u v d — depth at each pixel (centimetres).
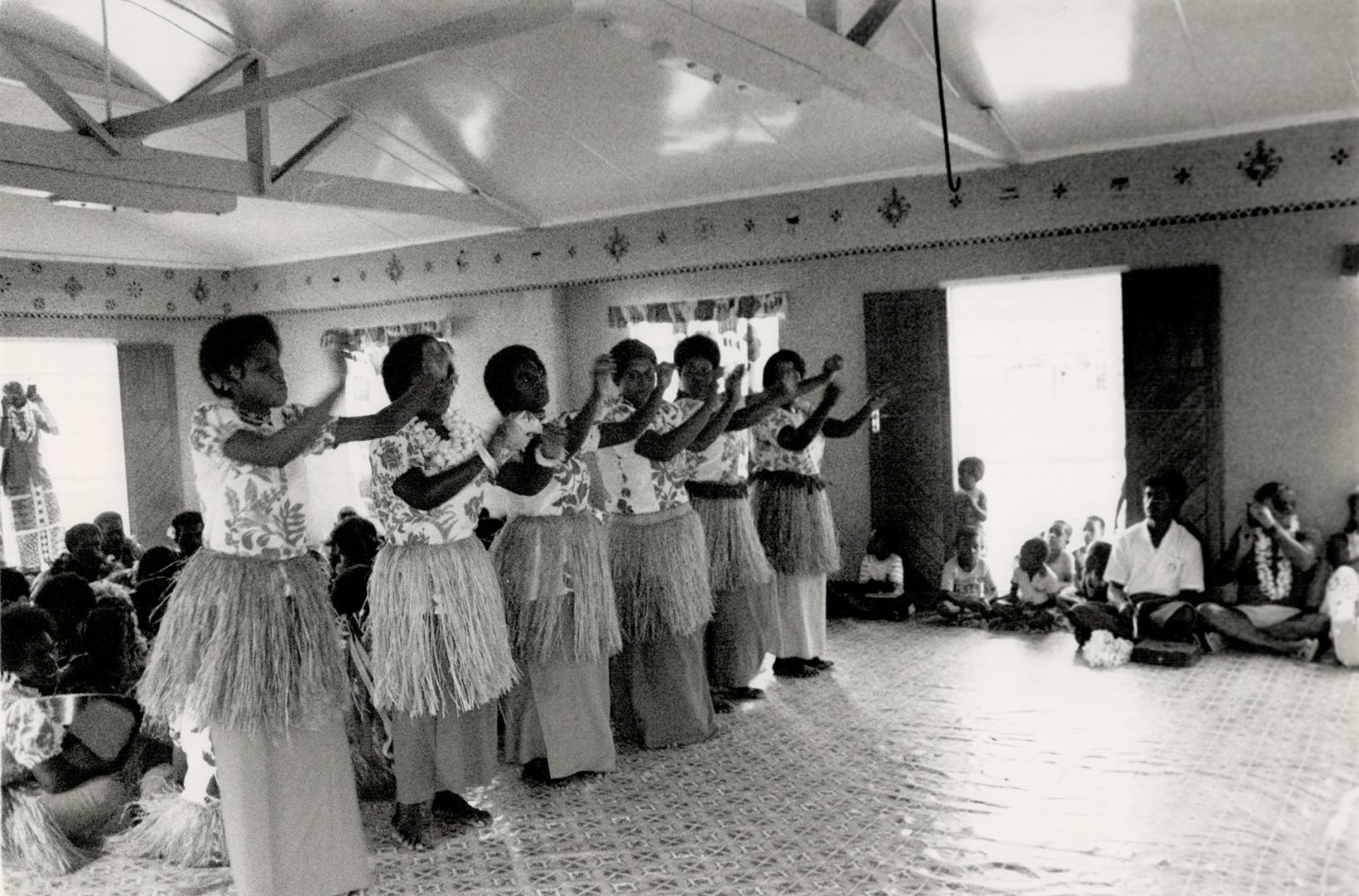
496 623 355
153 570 504
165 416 1015
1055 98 579
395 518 345
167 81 698
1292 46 514
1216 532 602
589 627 391
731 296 768
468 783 362
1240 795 363
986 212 669
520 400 386
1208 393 603
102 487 995
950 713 467
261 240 973
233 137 754
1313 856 315
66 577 405
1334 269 575
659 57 377
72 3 595
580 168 748
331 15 579
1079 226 640
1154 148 615
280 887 299
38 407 930
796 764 409
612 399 428
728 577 484
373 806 386
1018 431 681
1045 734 434
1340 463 578
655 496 433
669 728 434
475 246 888
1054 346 669
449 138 722
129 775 364
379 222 904
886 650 589
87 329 972
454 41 461
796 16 432
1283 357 589
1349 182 568
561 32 563
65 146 540
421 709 340
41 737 343
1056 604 626
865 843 336
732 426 469
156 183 575
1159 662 537
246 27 612
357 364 969
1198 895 293
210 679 289
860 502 718
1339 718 445
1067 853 322
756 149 689
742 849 336
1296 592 557
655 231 798
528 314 861
